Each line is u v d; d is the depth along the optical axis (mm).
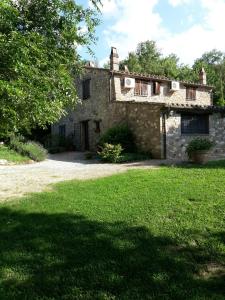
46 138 25234
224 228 5109
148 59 46281
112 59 20062
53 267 4078
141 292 3451
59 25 6922
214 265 4027
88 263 4141
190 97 23953
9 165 14820
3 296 3475
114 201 6793
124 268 3965
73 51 7363
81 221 5691
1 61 5539
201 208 6043
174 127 15484
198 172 9477
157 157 15273
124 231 5145
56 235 5098
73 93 7301
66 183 9055
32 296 3475
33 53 5934
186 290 3439
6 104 6012
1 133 7293
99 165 13984
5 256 4414
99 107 20672
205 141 12195
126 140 16766
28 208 6559
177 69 44312
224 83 46562
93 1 6930
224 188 7324
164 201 6590
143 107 16188
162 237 4871
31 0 6703
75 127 23750
